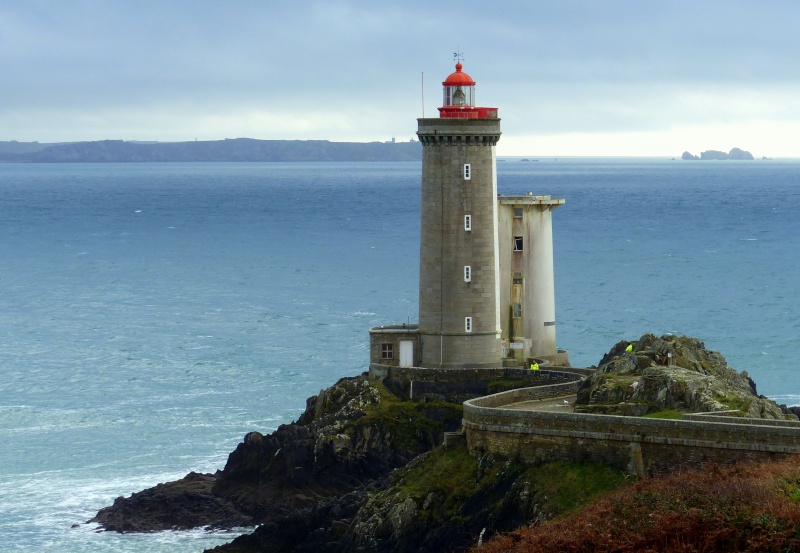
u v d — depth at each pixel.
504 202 177.00
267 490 152.25
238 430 188.12
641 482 109.38
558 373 162.75
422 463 133.62
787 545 93.31
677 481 106.06
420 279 171.88
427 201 170.25
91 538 145.75
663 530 98.12
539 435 123.00
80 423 192.62
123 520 150.38
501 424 125.69
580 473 118.62
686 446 113.75
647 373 130.25
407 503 126.19
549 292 180.00
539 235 178.62
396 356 171.62
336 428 155.88
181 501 152.75
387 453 154.88
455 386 166.00
